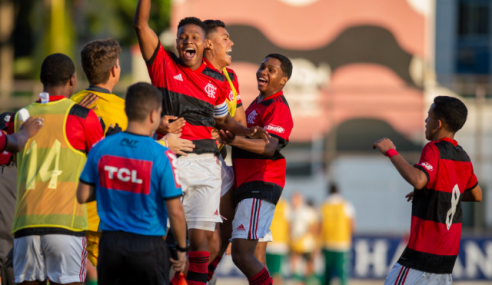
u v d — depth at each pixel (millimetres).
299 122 50781
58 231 14430
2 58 66500
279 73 18281
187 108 15281
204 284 15391
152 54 15047
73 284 14789
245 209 17141
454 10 56250
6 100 52719
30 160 14727
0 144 12992
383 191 53000
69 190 14688
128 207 12773
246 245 16953
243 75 50875
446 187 16172
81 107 15039
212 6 50844
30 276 14633
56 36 58781
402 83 51656
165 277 12984
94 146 13141
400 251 41031
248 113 18594
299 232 41250
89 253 16969
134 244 12625
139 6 14508
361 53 51688
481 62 57500
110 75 16125
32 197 14562
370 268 40906
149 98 12914
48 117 14836
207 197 15383
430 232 16156
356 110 51219
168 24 51719
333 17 51656
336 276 39312
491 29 57656
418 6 51906
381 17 51750
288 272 41062
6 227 17672
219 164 16109
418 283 16172
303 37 51562
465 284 40188
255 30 51125
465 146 52406
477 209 51281
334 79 51469
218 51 16641
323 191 52062
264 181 17406
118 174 12742
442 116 16625
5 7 66562
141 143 12844
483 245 40625
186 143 14961
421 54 51844
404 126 51250
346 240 39344
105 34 61031
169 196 12680
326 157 50250
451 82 53125
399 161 16031
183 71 15336
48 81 15133
